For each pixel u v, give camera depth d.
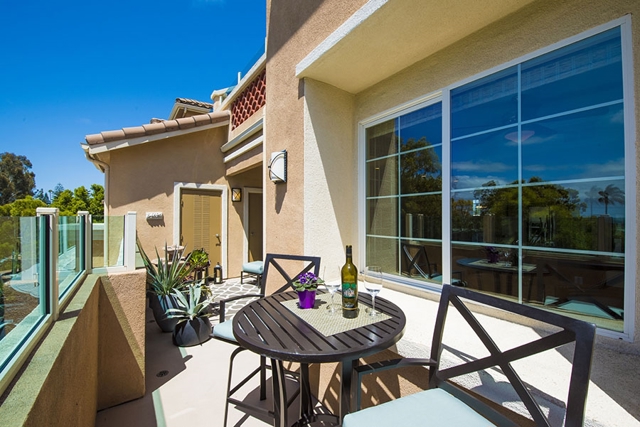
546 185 1.91
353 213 3.39
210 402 2.75
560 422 1.21
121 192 6.32
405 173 2.88
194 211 7.25
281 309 2.01
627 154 1.58
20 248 1.31
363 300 2.24
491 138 2.20
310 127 3.07
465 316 1.45
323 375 2.71
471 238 2.32
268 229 3.71
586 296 1.74
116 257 2.96
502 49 2.12
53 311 1.68
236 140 6.36
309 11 2.97
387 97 3.03
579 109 1.78
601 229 1.69
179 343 3.92
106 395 2.68
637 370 1.43
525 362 1.59
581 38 1.76
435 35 2.32
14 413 0.92
